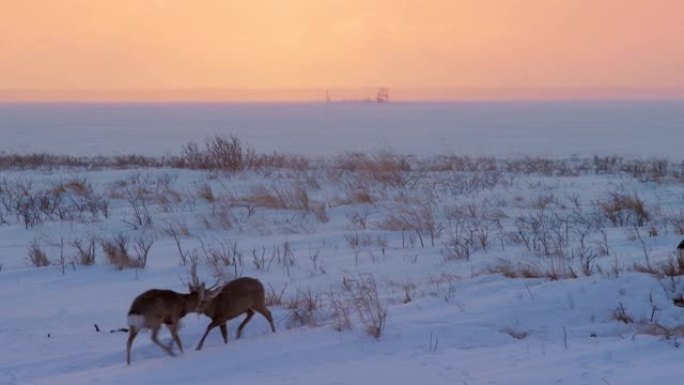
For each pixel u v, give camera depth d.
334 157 51.75
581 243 19.64
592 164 45.38
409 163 44.31
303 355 11.61
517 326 12.67
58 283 17.12
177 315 12.09
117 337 13.14
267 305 14.74
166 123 148.62
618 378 10.05
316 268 18.20
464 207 26.89
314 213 26.17
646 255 16.75
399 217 24.53
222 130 120.25
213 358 11.78
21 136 102.12
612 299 13.48
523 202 28.70
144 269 18.36
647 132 106.94
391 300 14.61
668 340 11.57
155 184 33.59
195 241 21.94
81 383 10.80
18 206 27.16
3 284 17.11
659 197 29.70
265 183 33.25
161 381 10.84
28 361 11.93
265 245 21.14
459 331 12.38
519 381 10.10
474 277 16.05
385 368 10.87
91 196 29.67
